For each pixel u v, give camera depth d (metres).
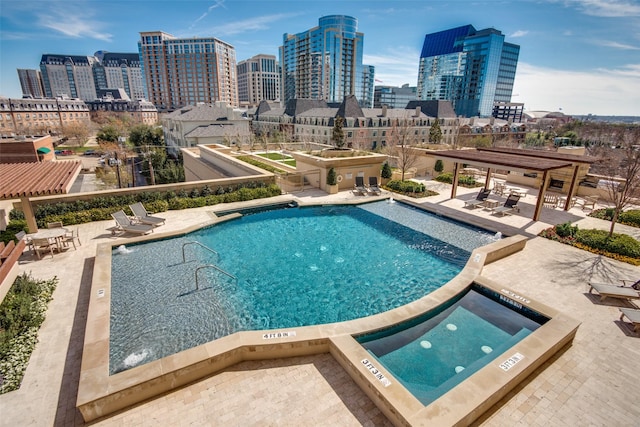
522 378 6.61
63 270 11.09
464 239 14.32
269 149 39.56
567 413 5.94
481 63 130.00
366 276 11.20
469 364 7.31
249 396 6.27
